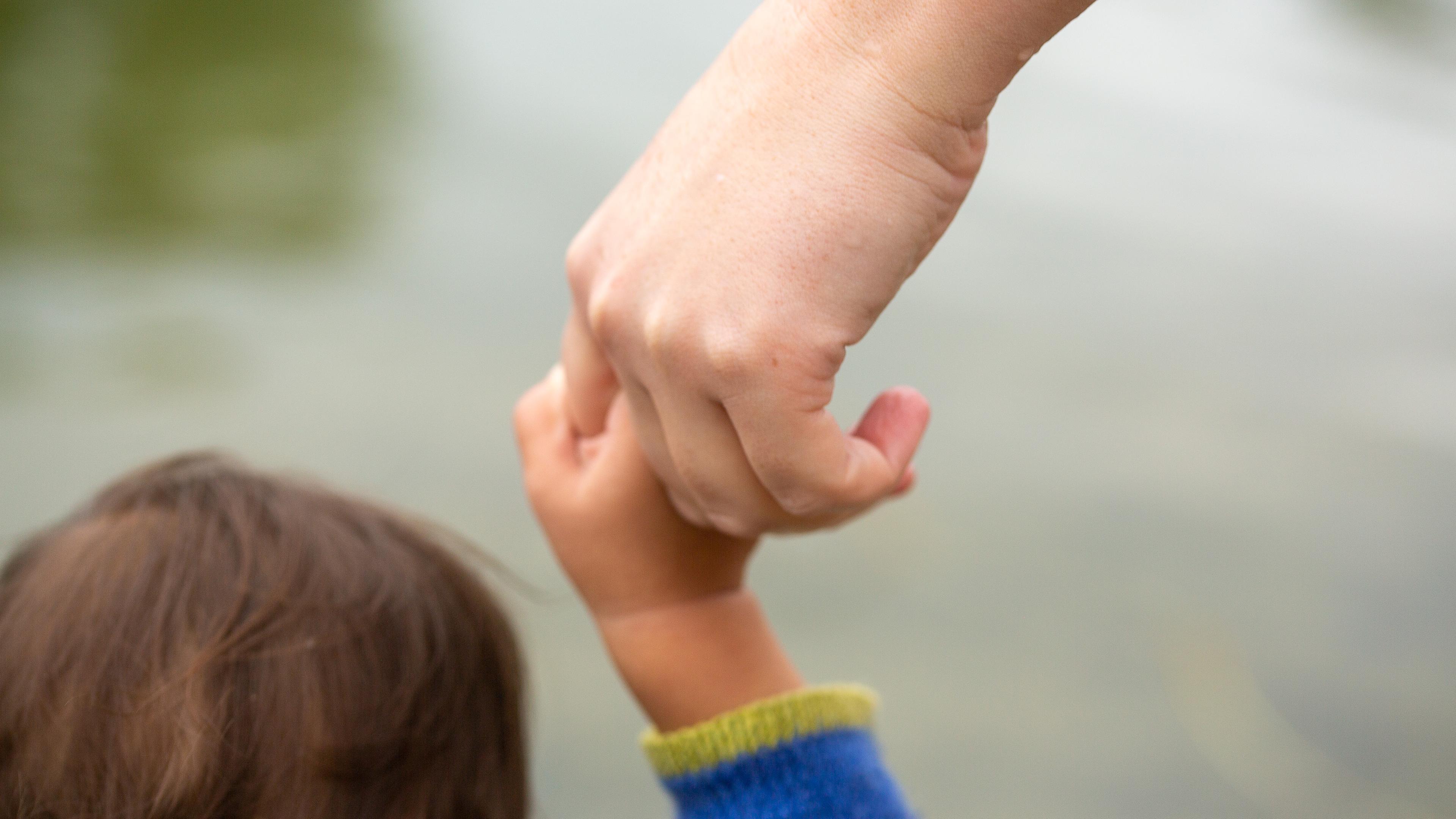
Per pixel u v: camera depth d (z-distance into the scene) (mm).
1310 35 5246
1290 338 3324
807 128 793
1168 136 4363
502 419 2811
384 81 4449
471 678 954
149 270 3279
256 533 933
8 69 4359
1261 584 2494
